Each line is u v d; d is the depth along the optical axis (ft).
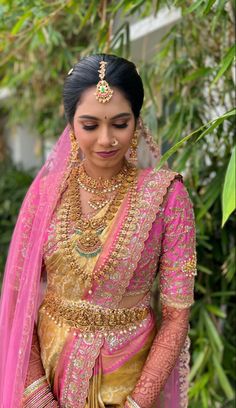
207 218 6.48
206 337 6.65
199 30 5.95
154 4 6.36
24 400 3.60
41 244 3.55
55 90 10.62
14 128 15.46
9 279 3.88
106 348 3.45
